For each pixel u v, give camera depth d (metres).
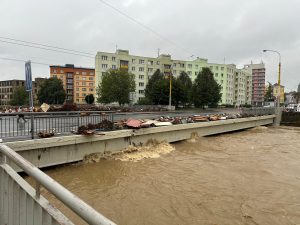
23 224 2.39
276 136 20.59
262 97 114.19
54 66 95.81
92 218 1.33
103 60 72.19
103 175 8.59
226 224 5.43
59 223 1.76
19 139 8.30
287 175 9.08
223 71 91.69
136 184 7.77
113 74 47.59
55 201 6.05
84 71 99.44
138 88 77.19
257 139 18.47
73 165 9.52
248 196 6.98
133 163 10.17
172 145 14.53
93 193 6.98
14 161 2.50
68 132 9.81
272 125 31.47
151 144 13.22
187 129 16.25
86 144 10.02
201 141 16.45
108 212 5.86
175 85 50.41
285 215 5.90
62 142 8.95
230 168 9.82
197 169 9.55
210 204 6.40
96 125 10.82
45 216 1.97
